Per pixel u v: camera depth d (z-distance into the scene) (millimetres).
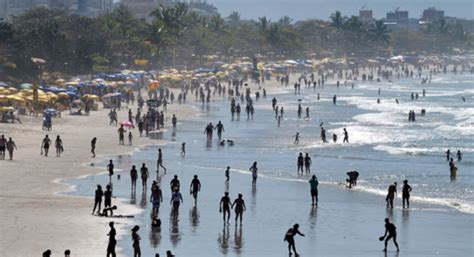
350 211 138250
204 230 119438
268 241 113375
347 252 108125
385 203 146875
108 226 117500
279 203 144500
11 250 100750
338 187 164125
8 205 130500
